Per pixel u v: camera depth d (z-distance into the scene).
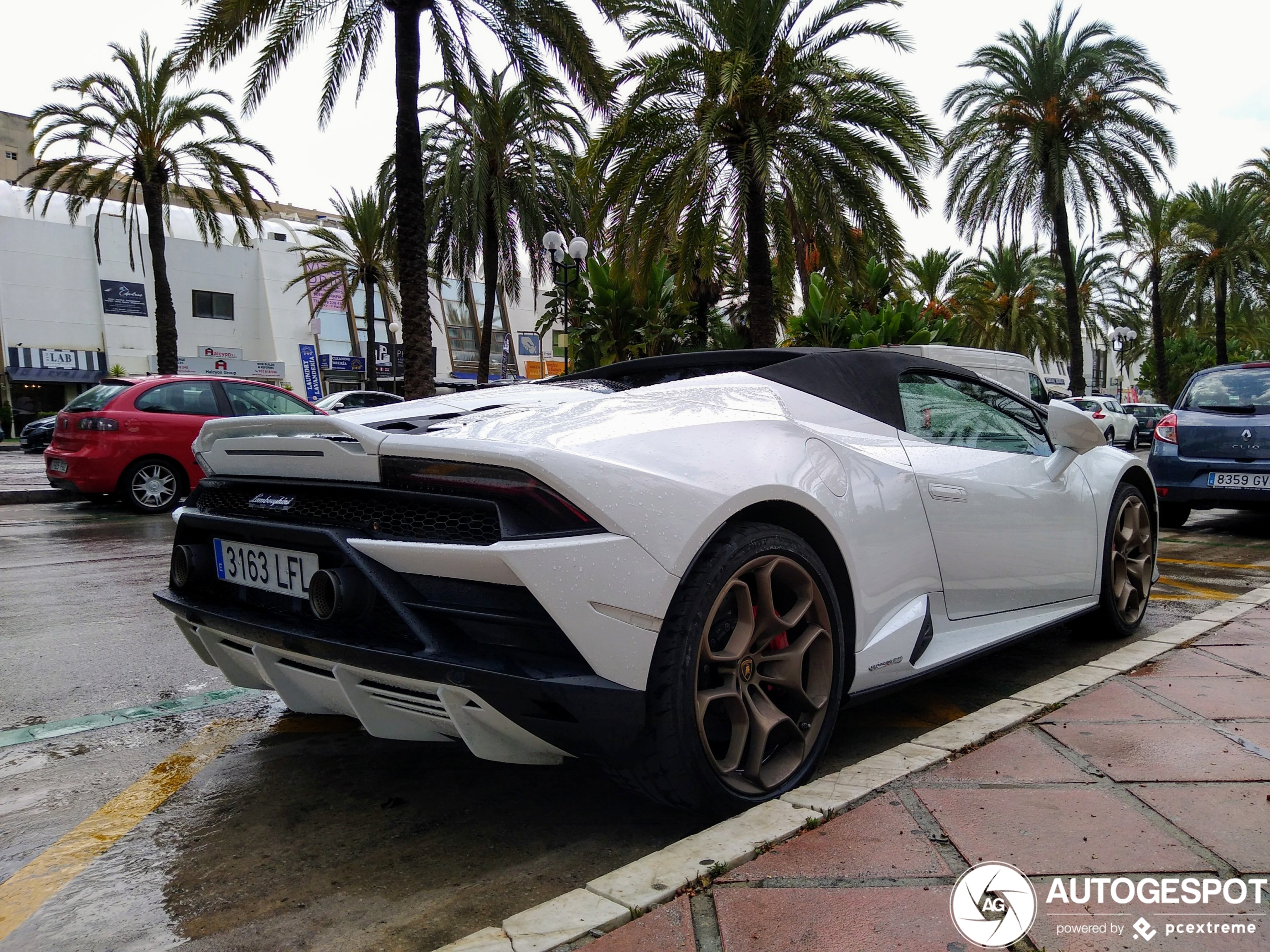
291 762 2.46
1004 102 21.97
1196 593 4.61
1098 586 3.36
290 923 1.63
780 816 1.80
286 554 2.02
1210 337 50.97
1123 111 20.83
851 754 2.43
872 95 11.96
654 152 12.20
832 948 1.36
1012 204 23.80
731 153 12.47
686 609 1.77
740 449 2.00
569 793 2.21
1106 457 3.56
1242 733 2.24
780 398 2.32
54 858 1.92
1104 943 1.37
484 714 1.67
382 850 1.92
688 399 2.15
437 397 2.78
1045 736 2.25
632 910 1.47
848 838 1.72
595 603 1.65
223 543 2.26
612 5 12.02
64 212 35.72
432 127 20.22
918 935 1.39
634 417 1.98
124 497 8.62
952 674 3.21
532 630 1.68
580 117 17.75
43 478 13.30
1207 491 6.69
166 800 2.21
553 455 1.70
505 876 1.79
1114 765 2.05
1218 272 30.95
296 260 41.19
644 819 2.05
